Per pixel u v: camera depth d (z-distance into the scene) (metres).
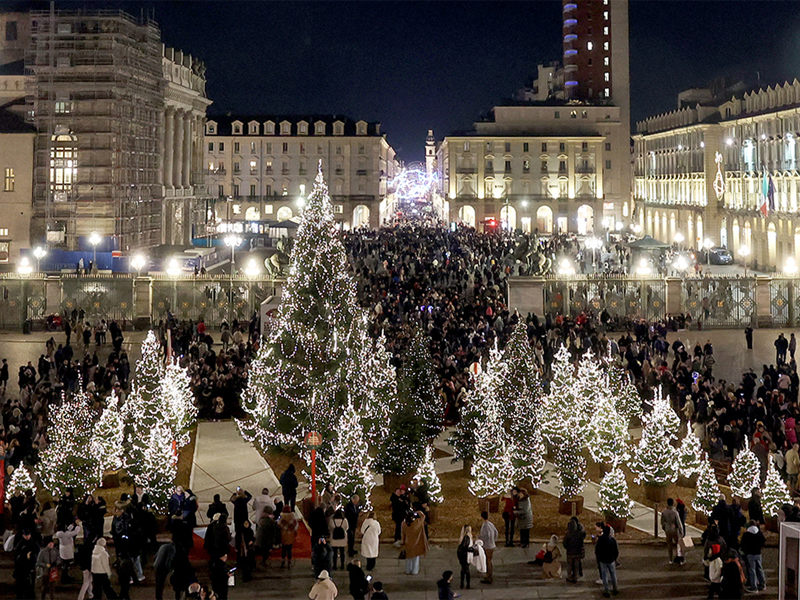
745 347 52.62
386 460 28.73
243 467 31.48
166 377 30.81
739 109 105.12
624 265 92.19
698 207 112.44
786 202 88.44
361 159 147.88
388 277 68.12
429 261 81.31
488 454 26.97
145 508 23.45
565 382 31.03
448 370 38.34
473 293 64.94
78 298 57.84
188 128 112.62
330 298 31.34
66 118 81.00
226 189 147.12
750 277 59.69
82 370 38.94
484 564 21.61
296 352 31.08
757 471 25.69
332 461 26.61
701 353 43.72
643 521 26.33
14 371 45.12
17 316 57.19
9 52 92.44
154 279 58.25
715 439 30.66
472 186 144.62
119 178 81.25
